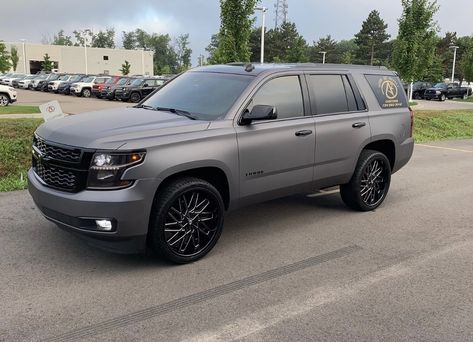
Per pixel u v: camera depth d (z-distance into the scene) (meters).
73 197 4.20
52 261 4.73
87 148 4.18
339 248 5.32
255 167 5.15
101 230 4.21
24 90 44.94
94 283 4.28
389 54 96.62
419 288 4.36
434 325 3.72
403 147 7.02
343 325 3.69
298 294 4.18
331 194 7.66
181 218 4.63
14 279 4.32
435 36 28.34
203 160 4.65
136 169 4.23
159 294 4.11
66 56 86.75
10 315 3.71
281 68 5.62
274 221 6.23
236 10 16.53
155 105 5.59
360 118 6.30
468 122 20.62
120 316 3.73
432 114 20.81
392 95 6.96
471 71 48.03
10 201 6.68
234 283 4.36
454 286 4.41
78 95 36.78
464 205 7.27
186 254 4.74
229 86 5.38
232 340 3.45
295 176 5.62
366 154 6.49
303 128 5.58
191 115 5.09
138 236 4.36
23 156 9.27
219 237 5.03
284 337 3.50
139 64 95.25
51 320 3.65
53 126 4.77
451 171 10.09
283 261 4.91
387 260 5.00
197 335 3.50
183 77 6.08
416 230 6.01
